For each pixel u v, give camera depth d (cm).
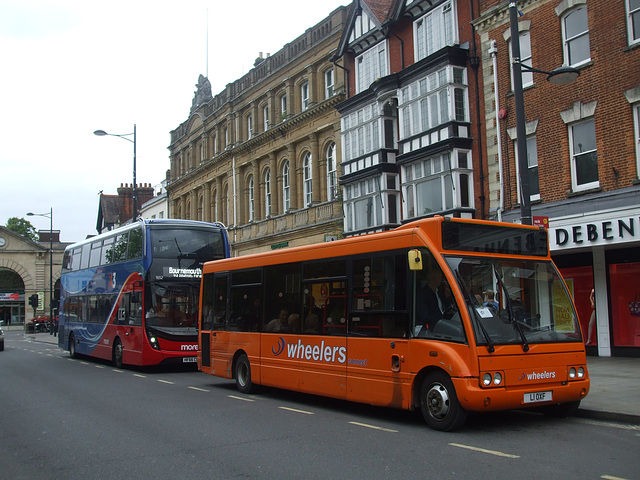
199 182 4472
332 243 1067
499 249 891
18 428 959
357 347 978
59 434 900
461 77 2106
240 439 826
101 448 797
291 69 3231
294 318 1144
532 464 654
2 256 7325
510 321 842
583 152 1705
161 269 1806
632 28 1587
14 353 2900
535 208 1811
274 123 3425
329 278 1063
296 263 1156
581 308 1803
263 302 1249
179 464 700
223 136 4116
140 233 1853
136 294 1828
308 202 3145
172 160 5091
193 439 834
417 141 2222
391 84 2341
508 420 910
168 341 1769
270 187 3456
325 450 747
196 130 4538
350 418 977
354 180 2556
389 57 2489
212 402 1180
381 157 2406
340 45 2734
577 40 1734
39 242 8906
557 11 1772
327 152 2995
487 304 842
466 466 652
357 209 2569
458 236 870
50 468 705
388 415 999
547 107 1800
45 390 1415
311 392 1076
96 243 2284
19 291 7600
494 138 1981
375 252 967
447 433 822
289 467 670
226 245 1922
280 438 826
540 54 1831
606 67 1636
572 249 1739
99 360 2408
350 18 2659
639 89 1551
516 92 1177
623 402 966
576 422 892
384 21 2456
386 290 937
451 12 2169
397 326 907
